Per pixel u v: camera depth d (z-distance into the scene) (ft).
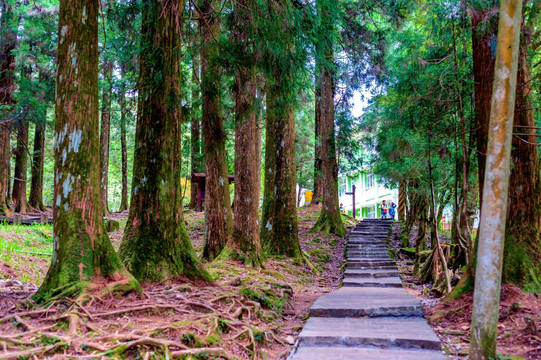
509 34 11.09
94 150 17.93
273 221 41.93
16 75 49.88
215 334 15.31
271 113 28.96
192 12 30.66
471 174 26.05
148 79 23.47
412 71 24.49
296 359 14.46
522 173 18.20
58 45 17.79
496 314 11.15
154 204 22.79
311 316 20.80
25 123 46.91
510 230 18.15
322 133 57.98
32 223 49.83
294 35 23.81
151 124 23.30
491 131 11.23
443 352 14.98
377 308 20.53
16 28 46.93
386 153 34.19
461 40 23.76
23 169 61.67
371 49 49.80
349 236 54.39
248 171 34.81
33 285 22.52
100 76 46.01
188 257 23.26
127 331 14.15
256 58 24.94
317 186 75.66
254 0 23.43
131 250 22.16
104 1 36.88
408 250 47.67
